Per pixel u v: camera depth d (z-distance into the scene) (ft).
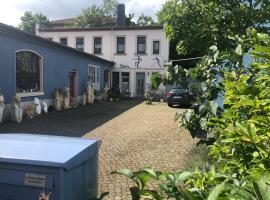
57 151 7.70
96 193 8.95
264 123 6.39
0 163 7.09
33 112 54.29
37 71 58.80
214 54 10.96
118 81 107.45
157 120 51.03
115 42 106.63
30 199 6.93
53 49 63.82
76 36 109.09
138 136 36.55
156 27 103.24
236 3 24.57
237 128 6.36
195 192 5.93
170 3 28.94
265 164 5.93
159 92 96.27
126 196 18.04
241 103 6.35
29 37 52.85
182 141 33.24
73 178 7.32
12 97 49.55
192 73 11.92
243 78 7.58
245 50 10.09
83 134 38.04
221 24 25.14
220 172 7.60
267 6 22.91
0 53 46.93
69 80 72.23
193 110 12.67
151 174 6.20
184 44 27.86
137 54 105.40
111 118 53.21
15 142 8.63
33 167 6.92
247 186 5.14
